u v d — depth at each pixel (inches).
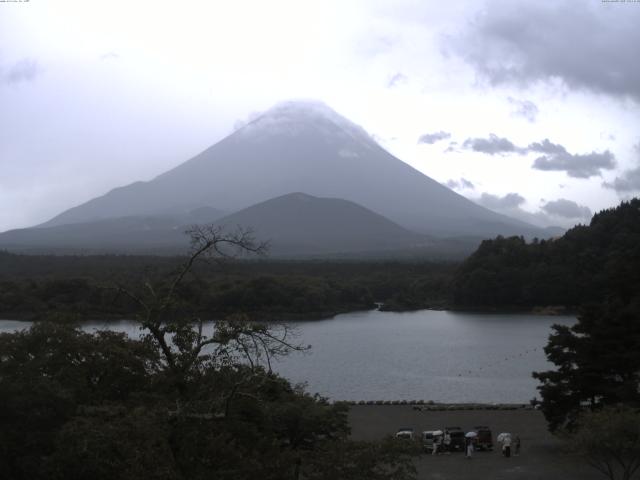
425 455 1697.8
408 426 2020.2
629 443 1198.9
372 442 932.0
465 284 7278.5
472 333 5014.8
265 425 951.0
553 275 6879.9
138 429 763.4
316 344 4360.2
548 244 7800.2
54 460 796.6
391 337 4734.3
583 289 6663.4
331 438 1266.0
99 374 1114.7
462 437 1747.0
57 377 1040.2
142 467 727.1
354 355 3848.4
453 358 3759.8
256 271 6584.6
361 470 892.6
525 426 2030.0
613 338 1715.1
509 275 7130.9
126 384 1101.7
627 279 2130.9
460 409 2306.8
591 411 1472.7
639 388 1737.2
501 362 3597.4
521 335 4864.7
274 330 1283.2
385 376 3174.2
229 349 923.4
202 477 780.0
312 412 1242.0
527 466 1560.0
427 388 2901.1
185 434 811.4
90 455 762.8
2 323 4180.6
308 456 922.7
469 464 1590.8
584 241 7293.3
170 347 965.8
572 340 1744.6
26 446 892.6
